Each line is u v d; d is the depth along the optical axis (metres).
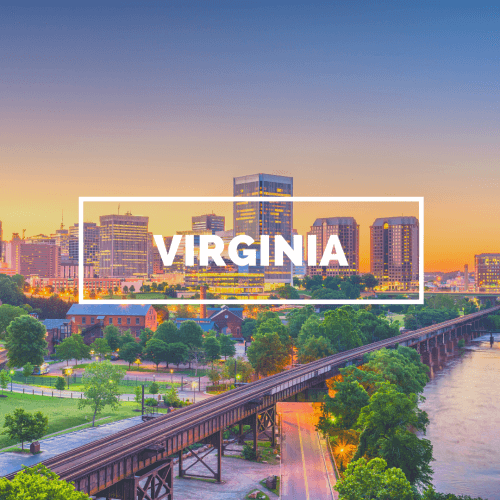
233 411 91.31
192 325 192.50
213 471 87.94
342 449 100.88
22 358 167.00
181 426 77.38
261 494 80.62
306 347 164.38
